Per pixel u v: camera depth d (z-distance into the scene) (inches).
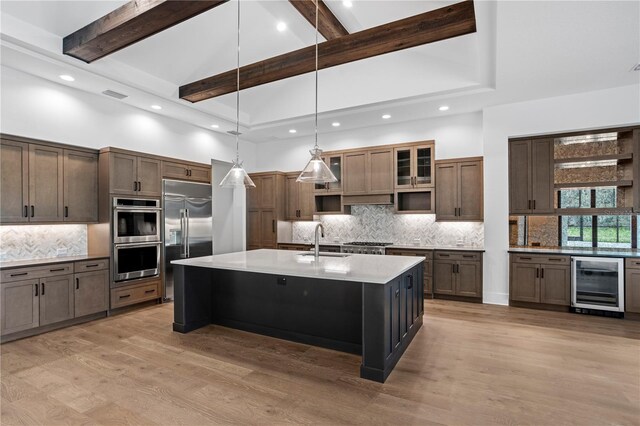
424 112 214.4
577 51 135.2
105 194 175.3
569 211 187.9
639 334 145.5
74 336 143.9
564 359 119.6
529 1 103.5
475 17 117.9
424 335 143.9
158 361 118.3
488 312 180.1
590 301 173.0
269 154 298.5
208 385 101.3
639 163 173.5
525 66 148.7
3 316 135.2
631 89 170.1
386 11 153.3
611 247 194.5
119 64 166.1
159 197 199.8
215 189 295.0
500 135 198.8
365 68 198.8
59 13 133.3
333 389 99.2
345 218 265.1
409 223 240.7
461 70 174.2
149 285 192.5
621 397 94.1
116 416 85.7
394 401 92.6
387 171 234.8
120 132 195.2
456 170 216.7
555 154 203.0
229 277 154.5
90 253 183.5
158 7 115.5
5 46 131.5
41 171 156.5
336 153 253.6
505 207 197.6
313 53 158.4
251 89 223.6
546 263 183.6
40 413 86.7
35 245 163.0
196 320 152.8
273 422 83.4
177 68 182.5
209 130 255.9
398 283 119.3
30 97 157.6
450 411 87.8
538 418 84.6
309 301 133.9
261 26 169.5
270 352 126.4
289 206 281.9
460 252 205.2
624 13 109.3
